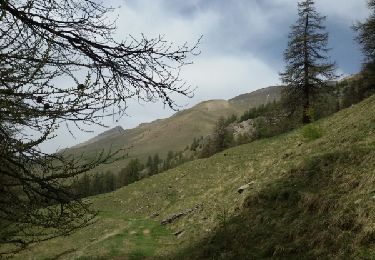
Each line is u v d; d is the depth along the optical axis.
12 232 5.00
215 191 32.41
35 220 5.04
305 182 18.95
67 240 31.23
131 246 25.19
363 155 17.73
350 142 20.72
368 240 12.27
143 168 176.88
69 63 5.19
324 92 47.62
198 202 32.19
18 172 4.88
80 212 5.46
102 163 5.05
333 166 18.50
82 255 24.38
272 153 36.38
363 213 13.34
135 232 29.78
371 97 28.98
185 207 34.06
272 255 14.68
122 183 104.00
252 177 27.34
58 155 4.99
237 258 15.61
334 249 12.82
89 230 35.62
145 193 48.81
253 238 16.78
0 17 4.58
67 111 4.77
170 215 31.88
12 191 4.98
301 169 20.45
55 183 5.07
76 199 5.25
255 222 18.17
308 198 16.53
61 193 5.18
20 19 5.09
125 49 5.54
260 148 42.94
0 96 4.55
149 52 5.60
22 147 4.62
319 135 26.84
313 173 19.28
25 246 5.23
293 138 36.31
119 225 35.56
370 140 19.47
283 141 39.22
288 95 47.38
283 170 22.83
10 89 4.59
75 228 5.40
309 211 16.06
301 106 47.19
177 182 47.12
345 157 18.53
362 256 11.74
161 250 23.09
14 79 4.68
